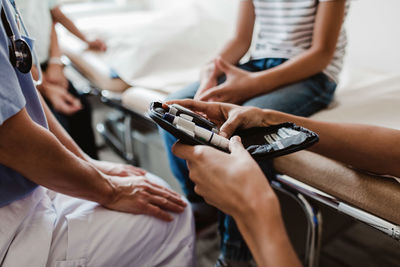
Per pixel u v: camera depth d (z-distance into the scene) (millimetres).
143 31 1453
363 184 570
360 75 1146
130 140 1362
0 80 356
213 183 357
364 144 553
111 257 496
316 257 710
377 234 1112
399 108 812
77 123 1231
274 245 301
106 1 2410
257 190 326
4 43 377
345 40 933
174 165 886
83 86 1321
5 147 394
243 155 364
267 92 800
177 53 1367
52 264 465
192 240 583
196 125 421
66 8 2246
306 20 853
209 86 809
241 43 995
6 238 439
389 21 1211
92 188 499
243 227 339
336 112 825
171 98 840
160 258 544
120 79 1202
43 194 535
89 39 1478
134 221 524
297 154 663
